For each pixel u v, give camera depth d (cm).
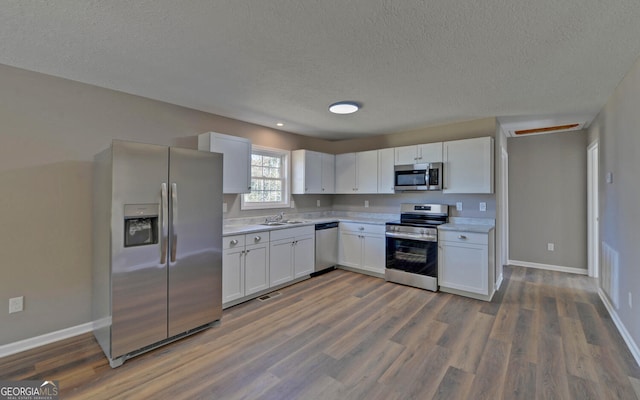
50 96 255
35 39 195
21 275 242
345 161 509
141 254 235
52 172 256
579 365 218
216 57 220
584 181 459
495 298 355
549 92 291
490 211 391
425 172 410
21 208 242
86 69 242
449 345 247
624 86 255
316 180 487
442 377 205
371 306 330
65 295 262
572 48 205
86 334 269
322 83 269
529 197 502
